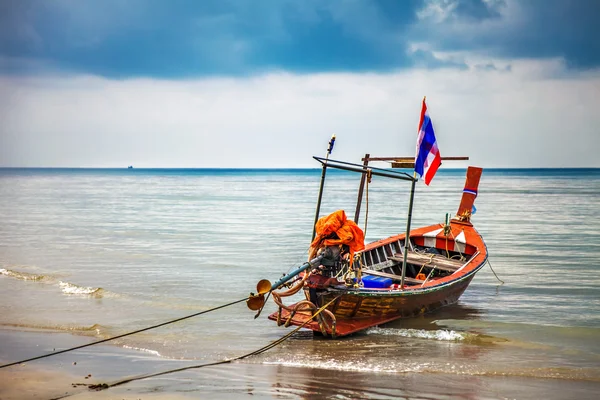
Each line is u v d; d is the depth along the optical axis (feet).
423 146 39.22
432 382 30.35
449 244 53.01
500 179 425.69
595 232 98.53
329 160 39.78
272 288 33.01
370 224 112.57
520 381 30.55
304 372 31.83
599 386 29.86
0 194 231.50
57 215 133.69
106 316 43.19
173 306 46.42
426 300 42.16
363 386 29.78
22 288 52.37
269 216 132.67
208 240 88.74
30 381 30.42
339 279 40.32
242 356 34.55
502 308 47.03
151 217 129.29
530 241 88.02
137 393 28.81
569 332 39.83
